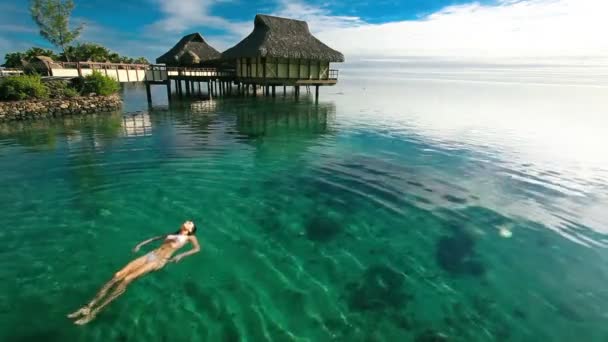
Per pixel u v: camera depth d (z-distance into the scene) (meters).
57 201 8.64
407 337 4.76
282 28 31.61
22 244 6.55
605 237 7.81
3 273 5.65
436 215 8.73
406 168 12.67
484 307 5.42
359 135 18.59
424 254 6.94
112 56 52.62
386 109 30.34
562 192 10.56
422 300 5.54
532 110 30.77
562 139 18.39
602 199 10.03
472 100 39.78
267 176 11.24
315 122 22.56
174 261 6.07
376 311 5.25
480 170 12.65
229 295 5.38
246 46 30.86
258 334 4.63
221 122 21.36
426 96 45.03
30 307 4.88
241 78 31.48
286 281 5.86
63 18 29.23
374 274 6.19
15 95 20.83
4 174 10.55
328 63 34.34
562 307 5.47
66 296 5.14
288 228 7.78
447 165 13.22
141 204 8.62
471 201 9.70
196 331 4.59
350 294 5.61
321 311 5.18
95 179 10.33
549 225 8.34
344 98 40.72
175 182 10.31
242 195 9.55
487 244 7.39
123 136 16.38
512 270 6.46
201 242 6.90
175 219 7.86
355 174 11.77
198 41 40.88
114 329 4.53
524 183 11.34
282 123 21.72
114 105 25.47
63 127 18.34
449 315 5.22
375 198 9.70
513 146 16.66
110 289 5.30
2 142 14.73
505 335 4.85
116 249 6.48
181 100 33.66
